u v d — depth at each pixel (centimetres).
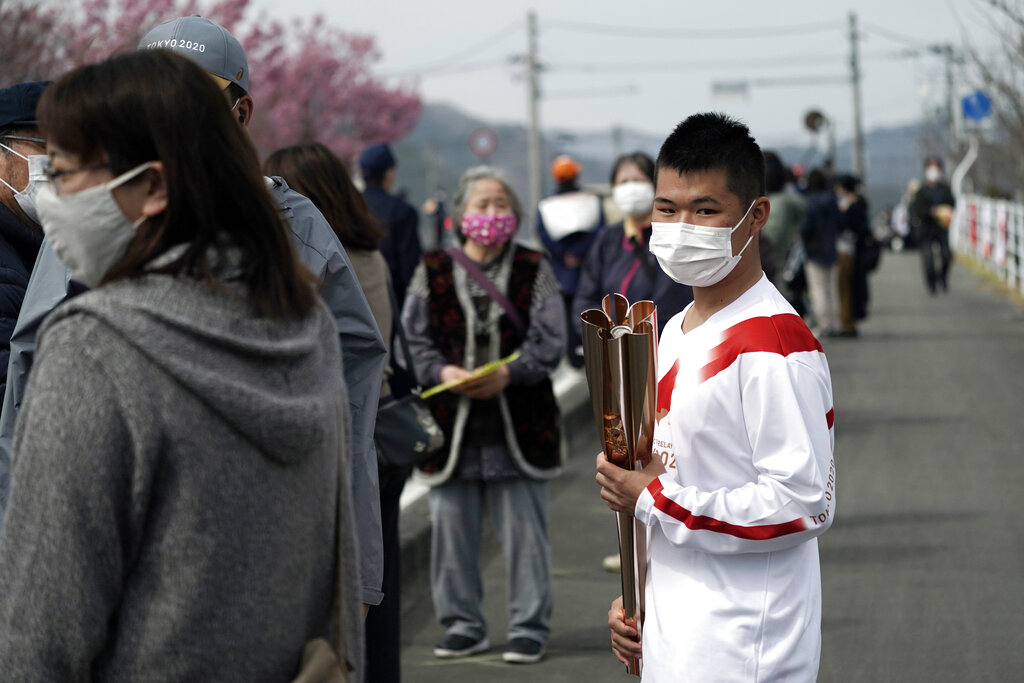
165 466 171
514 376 462
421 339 477
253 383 176
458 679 463
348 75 3269
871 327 1528
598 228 814
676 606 246
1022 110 1745
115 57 183
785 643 241
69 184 181
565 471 822
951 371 1172
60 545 165
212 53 275
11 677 164
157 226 182
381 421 358
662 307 494
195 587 171
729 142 252
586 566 610
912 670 460
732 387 243
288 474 180
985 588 552
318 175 367
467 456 470
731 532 237
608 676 463
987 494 715
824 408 245
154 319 171
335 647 194
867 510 690
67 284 253
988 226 2220
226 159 182
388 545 382
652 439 248
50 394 167
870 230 1443
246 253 182
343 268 268
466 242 489
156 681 171
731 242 250
